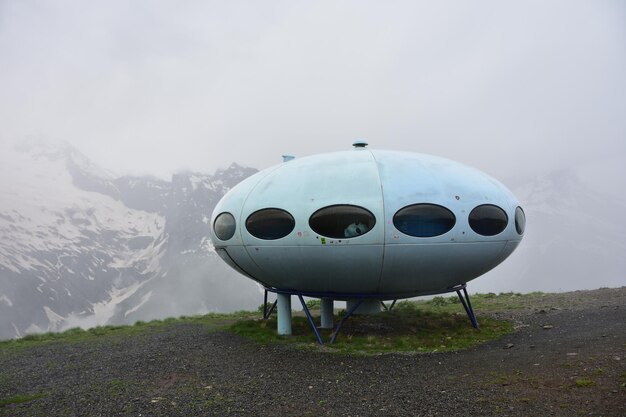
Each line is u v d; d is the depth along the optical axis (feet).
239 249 43.52
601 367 26.81
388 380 29.07
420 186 37.88
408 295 41.52
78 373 34.83
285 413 24.36
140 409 25.98
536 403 22.91
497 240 40.32
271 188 41.73
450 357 33.83
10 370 36.99
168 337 47.70
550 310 49.37
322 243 37.55
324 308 48.42
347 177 38.81
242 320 58.08
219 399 26.99
